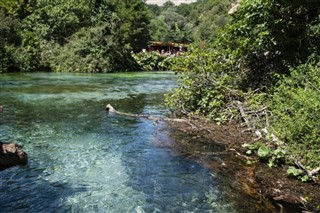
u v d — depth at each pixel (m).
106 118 8.07
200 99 8.48
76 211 3.53
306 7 8.04
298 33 8.12
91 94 12.19
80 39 25.80
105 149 5.64
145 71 30.16
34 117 7.89
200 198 3.87
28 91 12.26
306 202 3.71
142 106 10.12
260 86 8.30
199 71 8.45
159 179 4.41
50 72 23.34
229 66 8.89
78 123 7.45
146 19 42.34
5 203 3.64
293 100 5.87
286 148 4.87
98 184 4.22
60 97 11.10
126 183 4.27
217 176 4.51
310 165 4.50
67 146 5.73
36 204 3.65
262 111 6.85
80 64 24.97
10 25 23.58
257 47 8.38
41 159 5.04
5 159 4.65
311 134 4.93
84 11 28.03
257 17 8.24
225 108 7.67
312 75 6.30
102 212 3.53
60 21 26.48
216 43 9.49
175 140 6.24
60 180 4.30
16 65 22.36
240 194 3.95
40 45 25.28
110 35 27.27
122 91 13.56
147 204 3.72
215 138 6.32
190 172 4.66
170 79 20.30
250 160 5.11
